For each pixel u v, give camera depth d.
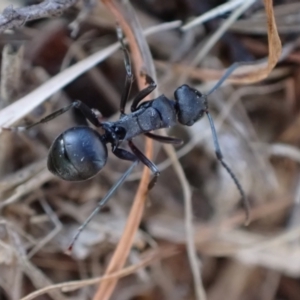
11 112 0.07
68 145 0.07
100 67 0.08
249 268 0.08
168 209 0.08
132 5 0.08
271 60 0.07
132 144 0.08
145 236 0.08
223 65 0.08
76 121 0.08
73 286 0.07
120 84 0.08
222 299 0.08
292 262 0.08
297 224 0.08
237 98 0.08
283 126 0.08
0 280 0.07
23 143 0.08
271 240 0.08
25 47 0.08
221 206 0.08
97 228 0.08
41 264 0.08
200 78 0.08
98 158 0.07
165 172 0.08
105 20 0.08
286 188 0.08
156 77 0.08
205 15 0.08
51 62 0.08
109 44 0.08
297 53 0.08
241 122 0.08
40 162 0.08
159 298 0.08
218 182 0.08
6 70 0.07
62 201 0.08
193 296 0.08
